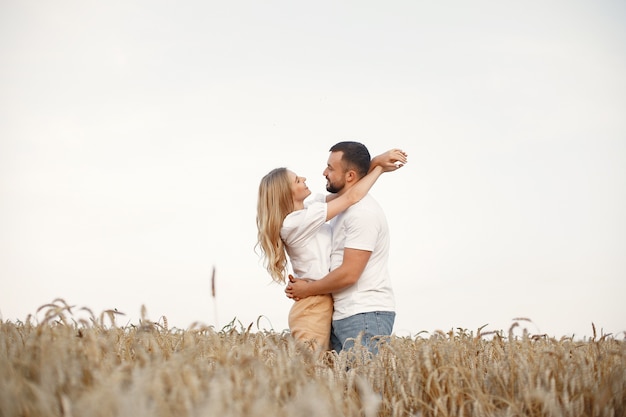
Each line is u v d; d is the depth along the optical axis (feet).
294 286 17.01
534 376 11.75
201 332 13.47
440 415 11.23
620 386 11.66
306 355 12.61
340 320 16.92
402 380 12.25
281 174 17.60
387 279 17.22
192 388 9.03
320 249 17.37
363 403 11.46
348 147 17.62
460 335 14.34
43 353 9.89
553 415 10.77
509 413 10.82
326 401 9.95
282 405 10.03
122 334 13.00
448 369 11.61
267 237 17.38
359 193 16.89
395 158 17.43
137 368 9.39
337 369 12.75
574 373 11.85
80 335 11.25
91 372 9.83
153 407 8.36
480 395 11.07
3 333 11.65
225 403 8.91
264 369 11.14
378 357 13.15
